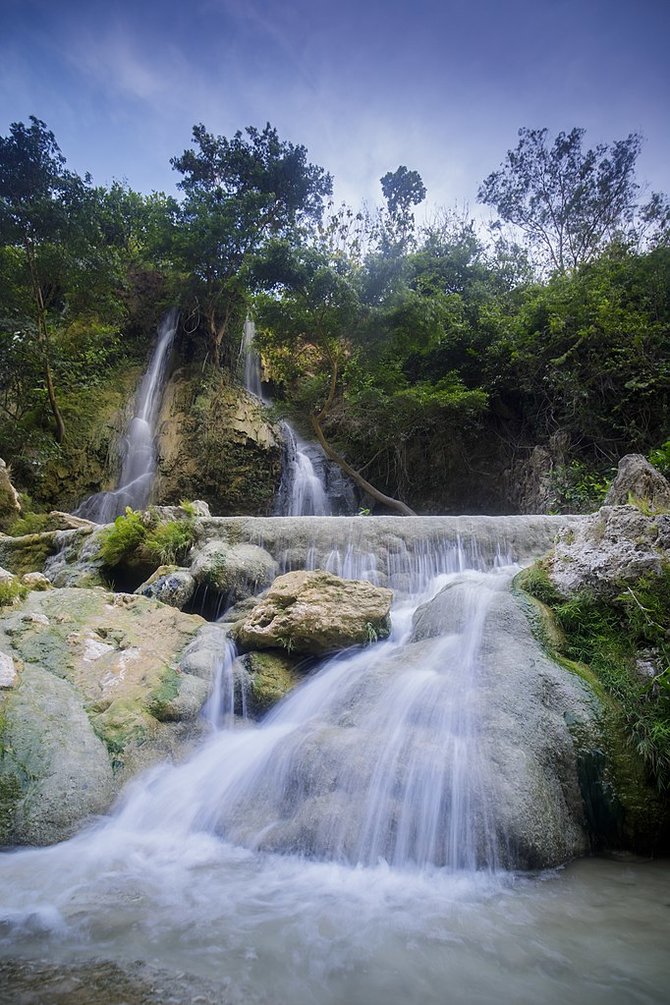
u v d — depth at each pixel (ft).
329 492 59.52
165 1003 5.90
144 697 13.82
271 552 23.39
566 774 11.05
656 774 11.06
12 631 14.88
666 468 26.91
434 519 24.88
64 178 47.85
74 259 48.52
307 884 8.94
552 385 47.03
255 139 66.85
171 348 62.64
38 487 48.88
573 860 10.17
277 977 6.46
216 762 12.64
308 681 15.47
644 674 12.59
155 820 11.18
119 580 24.21
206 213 58.39
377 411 50.08
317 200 68.18
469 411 51.01
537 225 66.33
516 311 55.26
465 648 13.78
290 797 11.06
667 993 6.26
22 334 47.96
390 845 9.70
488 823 9.71
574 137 62.85
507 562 24.27
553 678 12.37
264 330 46.70
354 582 17.90
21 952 6.91
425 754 10.80
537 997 6.19
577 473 41.96
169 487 52.13
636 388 41.81
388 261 44.86
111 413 56.39
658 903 8.46
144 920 7.78
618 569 14.12
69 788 11.19
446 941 7.32
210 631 16.96
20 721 12.03
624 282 46.14
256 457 55.47
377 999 6.11
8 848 10.18
